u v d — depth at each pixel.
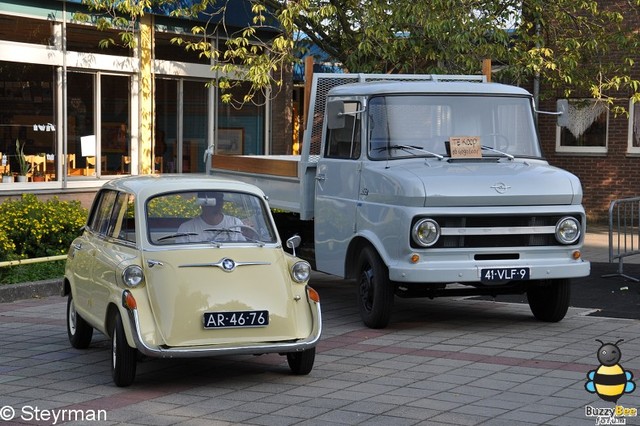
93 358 9.65
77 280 9.77
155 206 8.84
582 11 22.36
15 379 8.75
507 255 10.73
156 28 20.41
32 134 18.14
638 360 9.21
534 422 7.18
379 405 7.73
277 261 8.75
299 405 7.77
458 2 17.44
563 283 11.11
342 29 18.83
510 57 17.89
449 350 9.84
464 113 11.48
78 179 19.03
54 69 18.53
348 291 14.08
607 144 23.48
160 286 8.28
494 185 10.53
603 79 20.58
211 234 8.79
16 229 14.67
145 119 20.25
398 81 12.41
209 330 8.20
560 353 9.61
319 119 12.57
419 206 10.38
